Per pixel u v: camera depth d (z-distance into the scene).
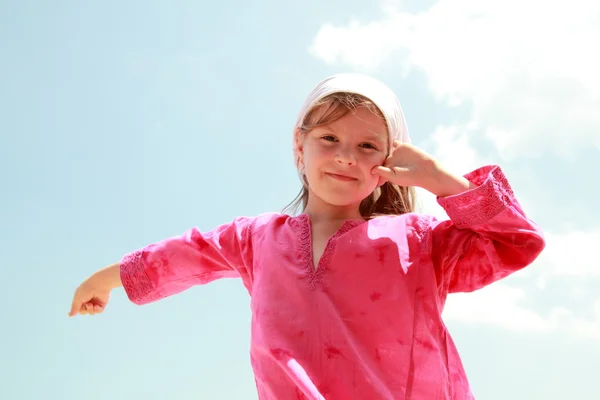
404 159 2.00
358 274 1.90
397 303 1.87
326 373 1.80
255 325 1.95
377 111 2.03
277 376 1.85
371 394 1.76
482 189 1.89
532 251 1.89
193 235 2.24
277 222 2.11
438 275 1.95
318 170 2.02
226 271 2.21
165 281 2.24
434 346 1.85
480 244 1.94
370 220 2.02
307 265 1.94
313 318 1.86
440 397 1.81
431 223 2.01
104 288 2.32
